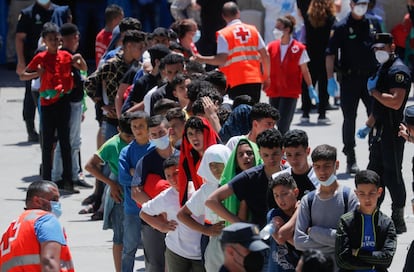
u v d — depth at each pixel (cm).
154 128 1720
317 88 3422
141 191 1736
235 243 1033
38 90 2795
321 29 3325
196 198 1552
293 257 1448
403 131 1812
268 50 2886
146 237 1758
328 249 1424
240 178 1478
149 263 1780
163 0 4519
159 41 2542
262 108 1600
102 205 2391
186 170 1614
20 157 3075
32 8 3150
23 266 1407
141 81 2278
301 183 1484
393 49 2125
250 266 1033
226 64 2758
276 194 1428
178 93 2020
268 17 4109
